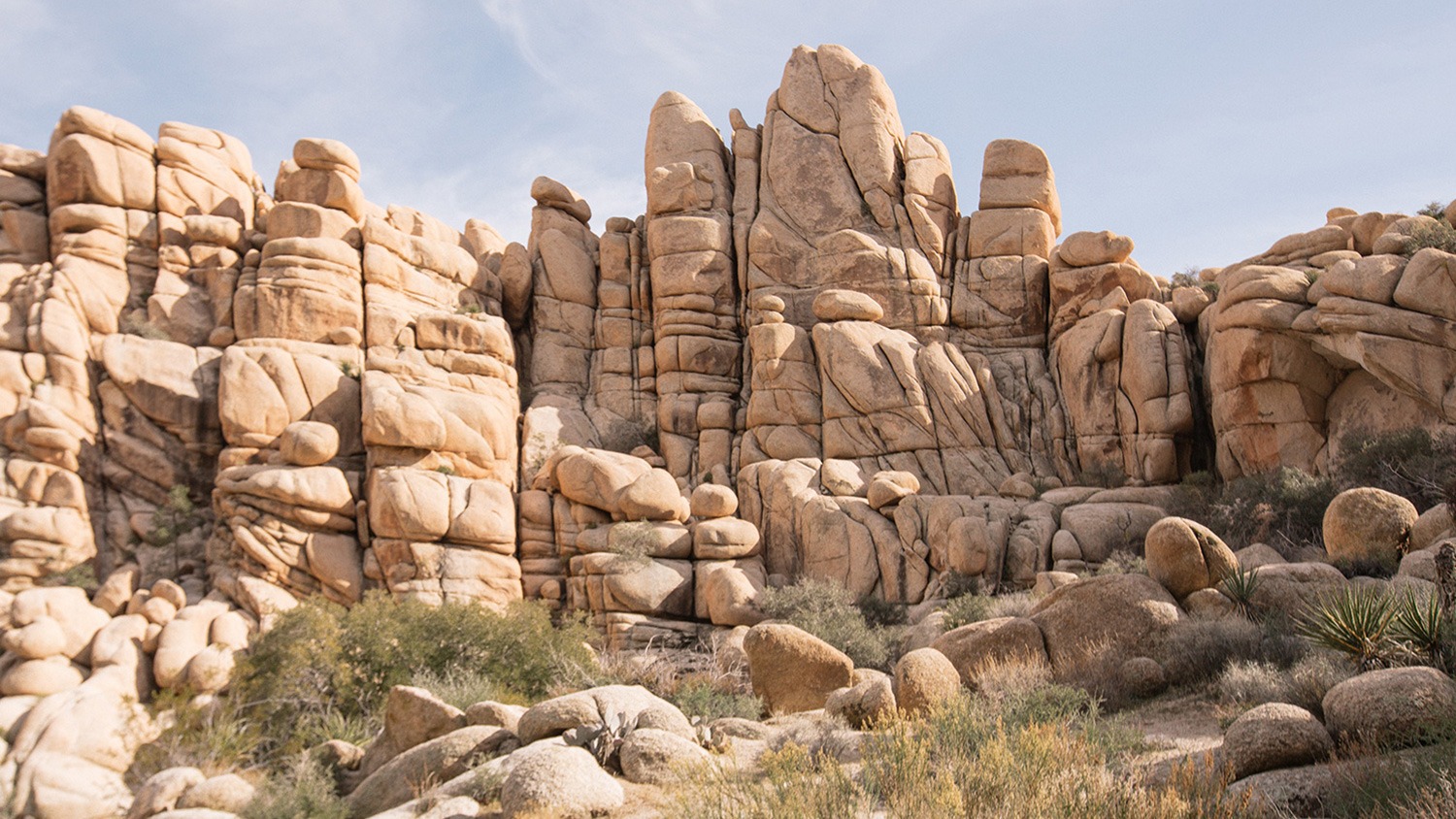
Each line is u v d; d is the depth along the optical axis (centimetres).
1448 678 902
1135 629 1461
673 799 935
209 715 1683
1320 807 797
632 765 1060
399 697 1349
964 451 3212
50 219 3238
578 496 2934
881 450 3209
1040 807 741
